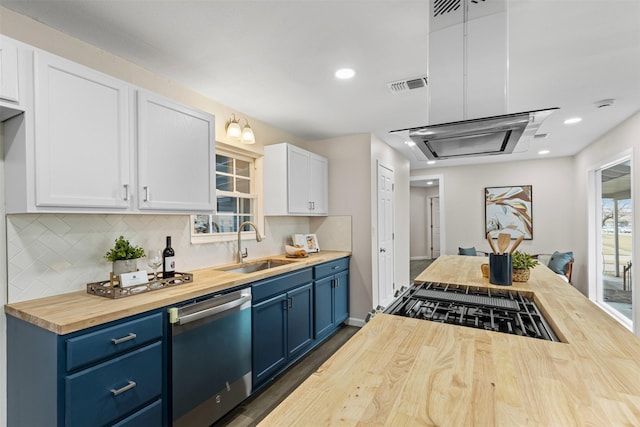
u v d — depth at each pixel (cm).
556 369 88
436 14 155
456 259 311
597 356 96
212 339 194
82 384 132
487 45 151
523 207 567
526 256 207
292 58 205
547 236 549
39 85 143
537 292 173
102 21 166
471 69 155
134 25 170
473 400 73
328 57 204
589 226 452
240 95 264
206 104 267
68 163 153
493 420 66
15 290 157
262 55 201
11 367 150
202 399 187
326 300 334
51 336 129
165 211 200
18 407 146
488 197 594
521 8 153
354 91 257
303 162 348
